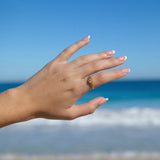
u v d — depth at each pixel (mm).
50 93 979
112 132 9492
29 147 7465
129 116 13500
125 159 6156
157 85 57219
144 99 26656
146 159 6109
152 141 7957
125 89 44094
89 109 1035
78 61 1062
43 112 989
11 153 6848
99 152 6855
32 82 1011
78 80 997
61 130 9867
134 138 8430
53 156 6562
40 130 9859
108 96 31484
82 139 8406
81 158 6348
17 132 9531
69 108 1014
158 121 11828
